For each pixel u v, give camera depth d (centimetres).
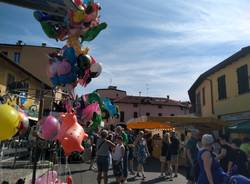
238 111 1675
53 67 562
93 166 1505
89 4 551
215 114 2005
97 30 583
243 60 1622
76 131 545
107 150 938
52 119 524
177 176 1275
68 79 565
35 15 552
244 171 746
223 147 780
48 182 601
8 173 885
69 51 563
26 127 526
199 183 581
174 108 6581
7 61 1844
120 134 1073
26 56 3400
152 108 6456
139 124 1917
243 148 855
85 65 566
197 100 2698
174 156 1256
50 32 570
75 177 1233
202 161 575
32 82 2078
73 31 559
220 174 572
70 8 538
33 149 618
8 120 463
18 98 613
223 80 1888
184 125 1762
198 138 923
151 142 2069
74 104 621
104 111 745
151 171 1452
